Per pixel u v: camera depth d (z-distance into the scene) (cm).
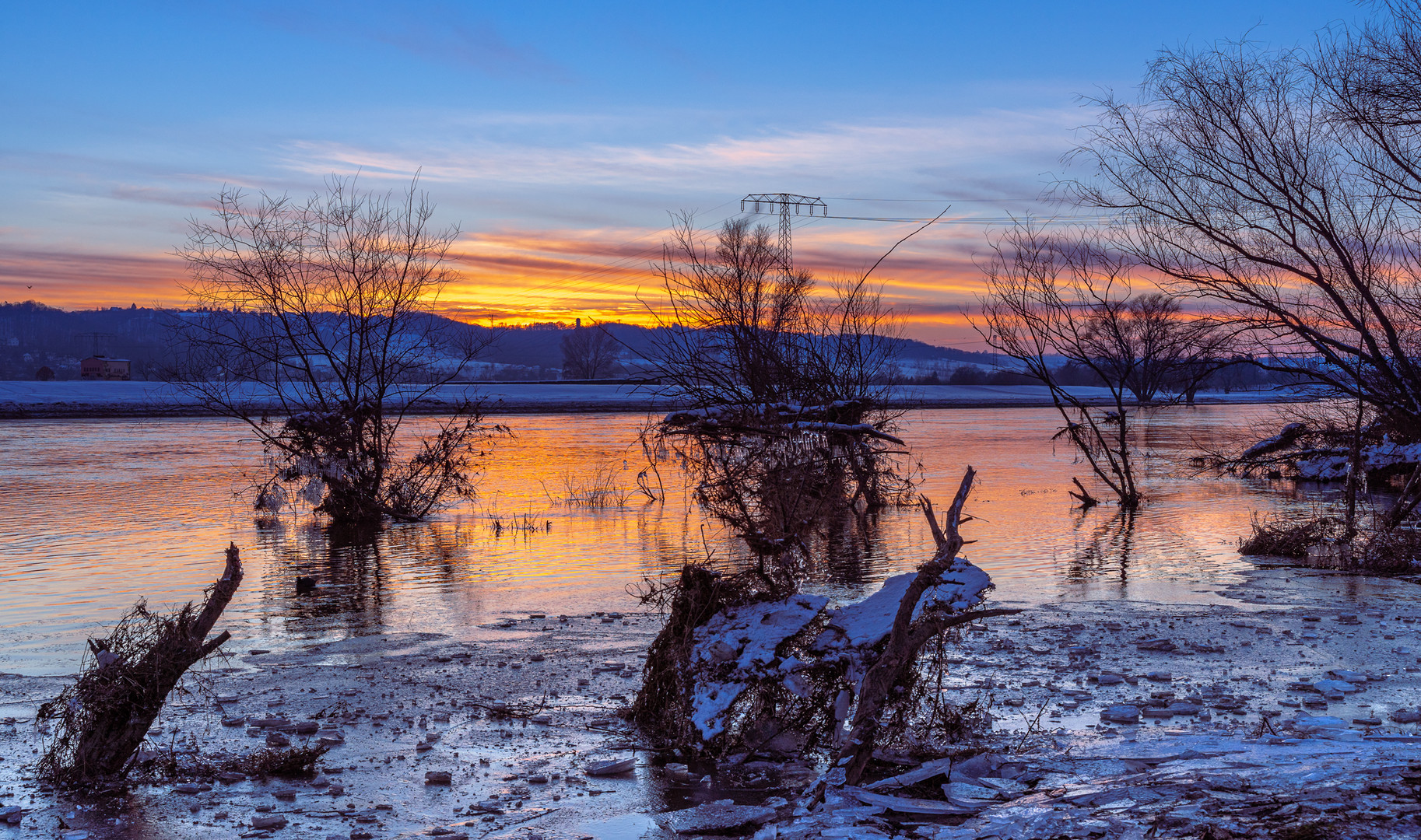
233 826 602
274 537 2098
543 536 2098
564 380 13412
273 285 2466
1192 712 809
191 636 755
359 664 1052
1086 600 1381
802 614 829
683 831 580
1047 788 616
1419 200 1864
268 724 823
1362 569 1652
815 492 1285
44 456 3984
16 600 1408
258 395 7219
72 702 723
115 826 603
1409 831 467
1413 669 962
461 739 789
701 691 769
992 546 1945
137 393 9338
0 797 658
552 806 633
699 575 857
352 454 2353
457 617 1310
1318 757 631
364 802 645
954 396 13038
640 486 2825
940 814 586
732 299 2250
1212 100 1938
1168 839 486
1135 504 2583
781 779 687
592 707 881
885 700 729
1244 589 1469
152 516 2369
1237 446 4800
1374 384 1980
